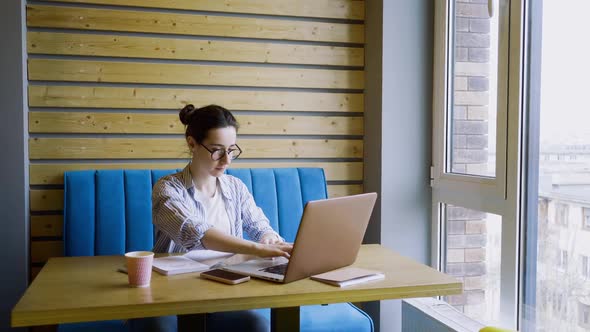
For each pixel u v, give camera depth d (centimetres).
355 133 319
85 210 263
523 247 233
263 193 283
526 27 229
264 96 304
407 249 301
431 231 303
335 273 177
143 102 288
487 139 259
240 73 300
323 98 313
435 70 297
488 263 258
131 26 285
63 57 280
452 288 171
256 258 196
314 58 311
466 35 276
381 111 296
